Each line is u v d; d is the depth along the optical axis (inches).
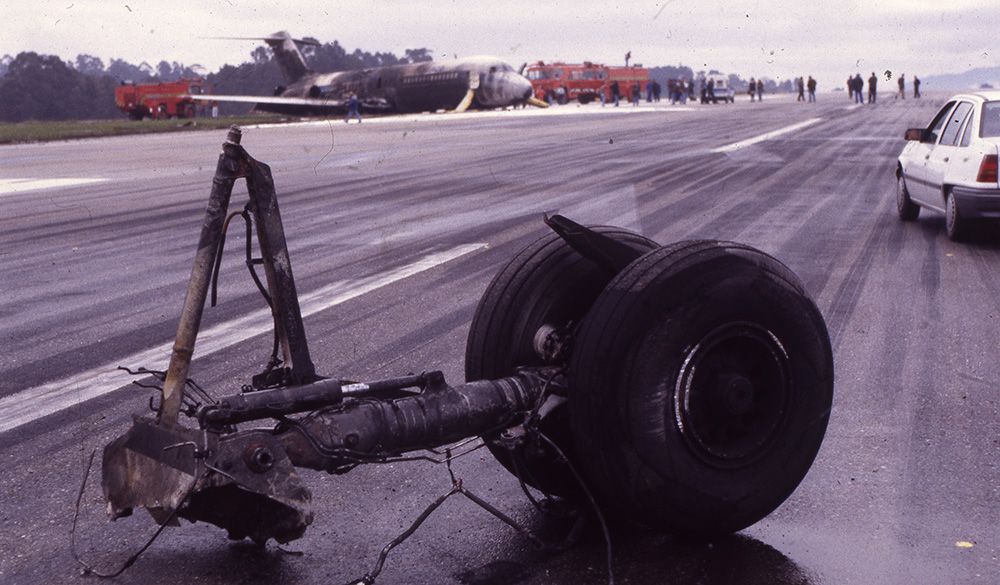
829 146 991.6
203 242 111.7
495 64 2465.6
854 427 180.1
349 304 291.3
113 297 310.7
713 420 124.9
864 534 135.5
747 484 127.4
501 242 404.2
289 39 3125.0
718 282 123.2
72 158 1053.2
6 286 332.8
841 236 412.2
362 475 159.2
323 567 126.6
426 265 354.6
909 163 452.4
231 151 112.3
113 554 131.2
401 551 131.2
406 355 233.5
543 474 139.2
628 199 553.9
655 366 120.2
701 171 730.2
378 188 650.2
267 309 287.0
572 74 3331.7
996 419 184.1
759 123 1546.5
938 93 4638.3
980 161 381.7
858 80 2802.7
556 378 132.4
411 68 2566.4
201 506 117.3
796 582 121.3
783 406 129.7
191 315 111.0
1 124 2472.9
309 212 524.7
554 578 122.6
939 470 159.0
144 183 733.3
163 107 2977.4
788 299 128.5
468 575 123.8
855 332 251.6
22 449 173.5
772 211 494.9
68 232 467.5
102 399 202.1
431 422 121.3
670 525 125.4
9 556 131.3
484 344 142.3
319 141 1258.0
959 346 237.5
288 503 107.3
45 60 6628.9
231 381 212.1
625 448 120.1
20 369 227.3
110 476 113.9
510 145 1104.8
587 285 142.9
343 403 118.1
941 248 382.3
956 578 122.4
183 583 122.3
